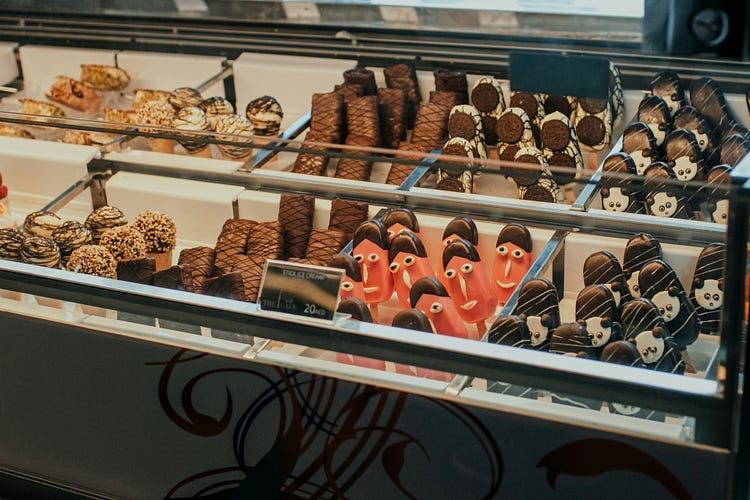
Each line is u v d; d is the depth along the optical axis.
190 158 2.23
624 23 1.60
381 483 1.80
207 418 1.89
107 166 2.32
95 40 2.26
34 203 2.39
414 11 1.89
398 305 2.01
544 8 1.69
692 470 1.52
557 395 1.61
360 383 1.70
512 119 1.93
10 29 2.33
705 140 1.80
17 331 1.98
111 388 1.95
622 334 1.76
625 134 1.84
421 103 2.02
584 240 1.95
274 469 1.88
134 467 2.04
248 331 1.81
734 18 1.51
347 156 1.92
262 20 2.07
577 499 1.64
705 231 1.84
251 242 2.14
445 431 1.68
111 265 2.05
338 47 2.02
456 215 2.06
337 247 2.08
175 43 2.20
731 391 1.49
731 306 1.46
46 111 2.25
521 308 1.83
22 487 2.19
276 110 2.09
